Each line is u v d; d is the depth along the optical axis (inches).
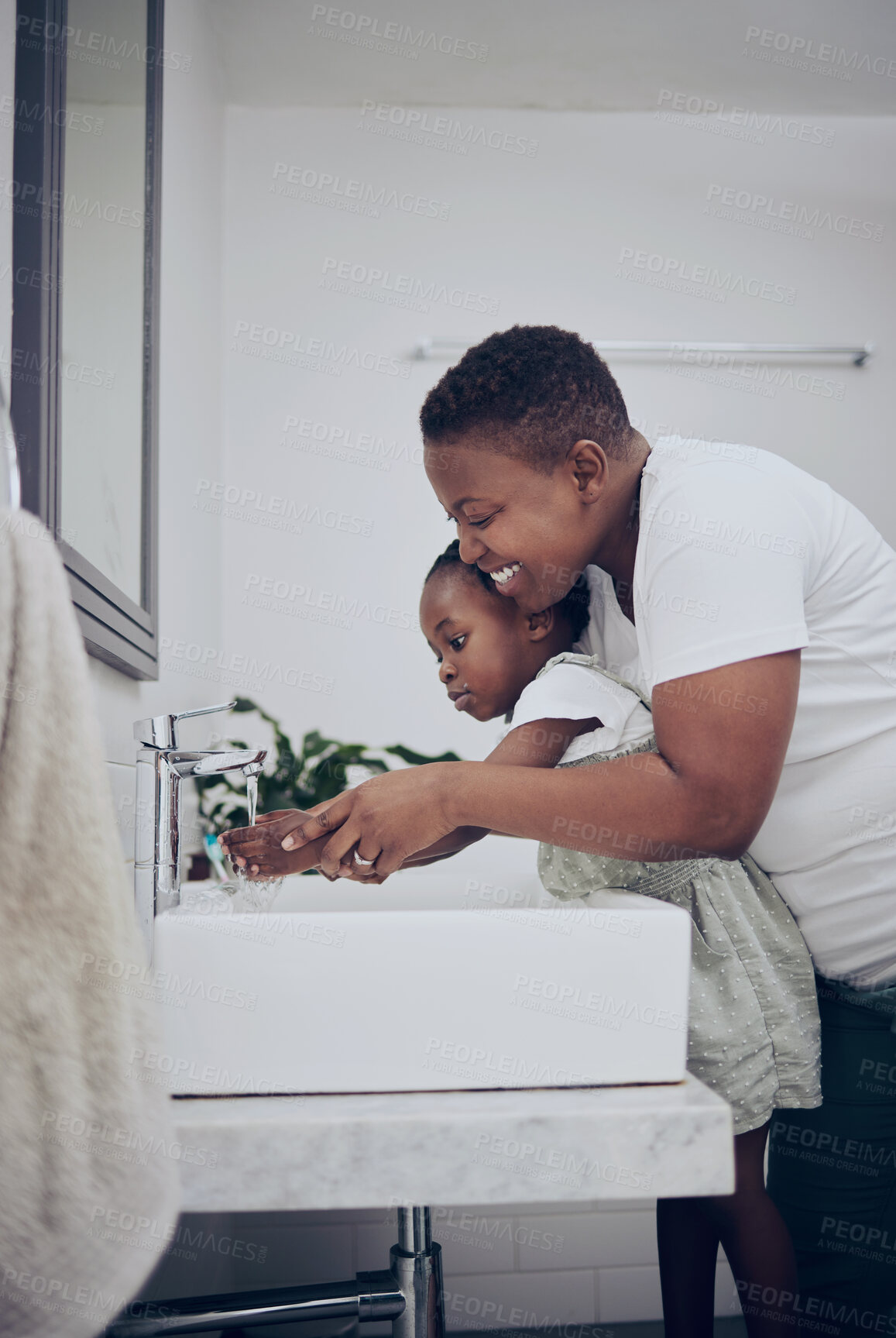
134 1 47.8
